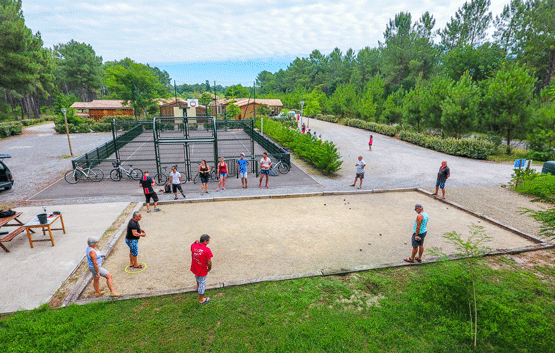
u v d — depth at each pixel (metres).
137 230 7.54
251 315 5.93
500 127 25.03
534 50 41.81
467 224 11.02
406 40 58.44
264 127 37.56
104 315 5.84
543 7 41.50
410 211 12.41
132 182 16.48
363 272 7.62
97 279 6.49
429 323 5.75
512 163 22.52
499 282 7.16
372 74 75.31
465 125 26.30
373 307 6.21
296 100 75.94
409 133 32.56
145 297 6.45
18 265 7.73
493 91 24.86
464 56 46.12
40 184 15.89
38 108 71.56
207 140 16.78
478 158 24.08
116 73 49.12
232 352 5.03
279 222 11.05
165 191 14.39
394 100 45.44
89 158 19.61
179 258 8.30
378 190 15.10
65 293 6.64
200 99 61.47
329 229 10.45
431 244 9.31
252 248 8.95
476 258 8.33
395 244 9.32
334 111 57.59
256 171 17.97
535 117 23.33
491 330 5.48
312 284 7.02
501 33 53.56
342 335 5.41
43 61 53.25
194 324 5.65
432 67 55.94
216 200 13.55
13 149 27.02
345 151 27.16
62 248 8.67
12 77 36.84
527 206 12.83
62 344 5.08
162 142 16.19
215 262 8.09
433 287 6.48
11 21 37.06
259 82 150.88
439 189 15.36
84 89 92.88
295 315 5.95
